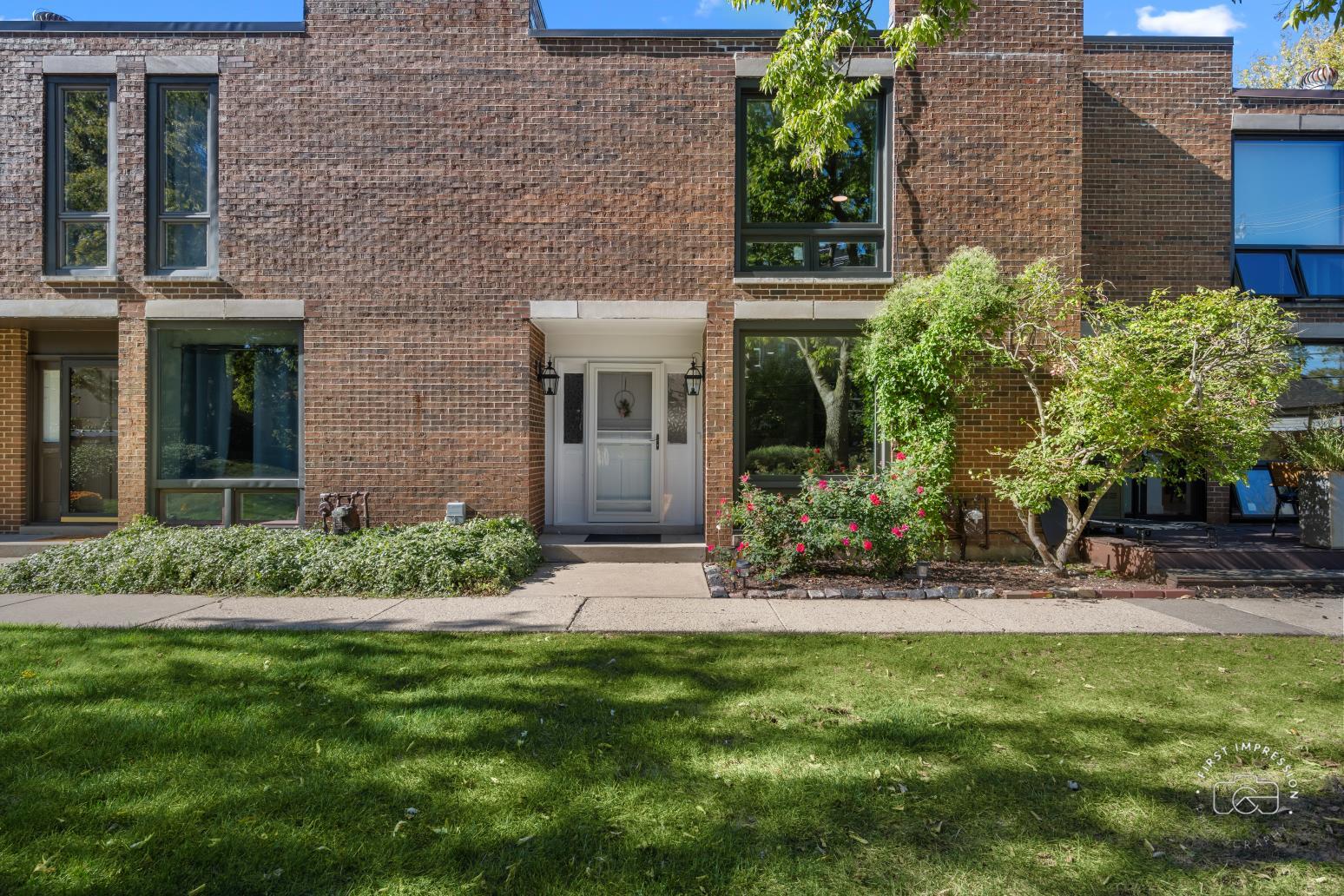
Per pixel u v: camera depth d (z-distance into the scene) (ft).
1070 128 29.25
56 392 34.06
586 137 29.45
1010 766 11.14
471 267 29.43
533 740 11.87
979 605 22.56
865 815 9.69
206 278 29.04
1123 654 17.19
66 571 24.41
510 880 8.19
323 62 29.25
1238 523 37.09
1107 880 8.36
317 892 7.97
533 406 31.14
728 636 18.75
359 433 29.35
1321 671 15.89
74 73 29.25
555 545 29.60
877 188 29.89
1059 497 27.27
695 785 10.44
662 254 29.45
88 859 8.46
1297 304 35.27
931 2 22.67
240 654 16.65
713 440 29.37
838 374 30.12
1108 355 23.86
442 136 29.40
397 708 13.25
